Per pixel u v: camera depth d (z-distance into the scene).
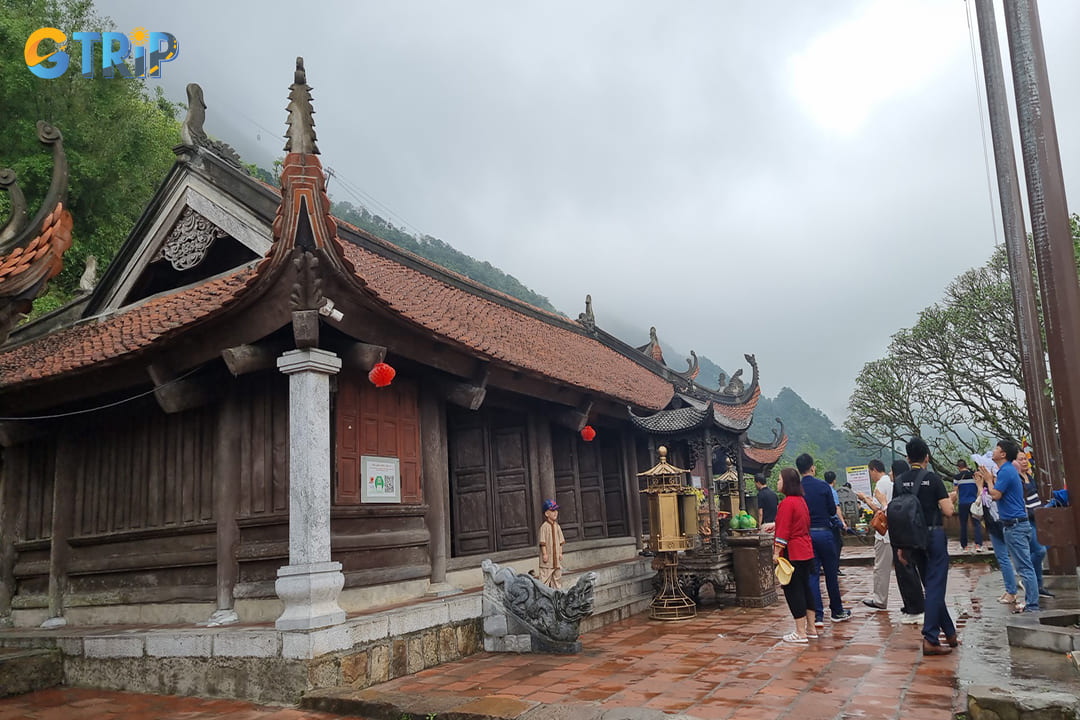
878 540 8.57
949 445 21.70
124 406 8.59
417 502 8.23
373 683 6.39
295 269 6.32
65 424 8.98
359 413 7.58
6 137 15.98
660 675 6.05
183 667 6.65
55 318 10.22
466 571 9.02
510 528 10.39
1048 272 5.94
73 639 7.49
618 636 8.20
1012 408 19.25
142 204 18.92
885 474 8.94
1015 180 9.68
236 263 9.00
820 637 7.22
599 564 11.58
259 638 6.22
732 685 5.54
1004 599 8.59
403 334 7.36
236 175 8.49
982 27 10.17
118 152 17.47
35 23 16.27
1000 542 8.39
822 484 8.17
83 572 8.51
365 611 7.00
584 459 12.45
